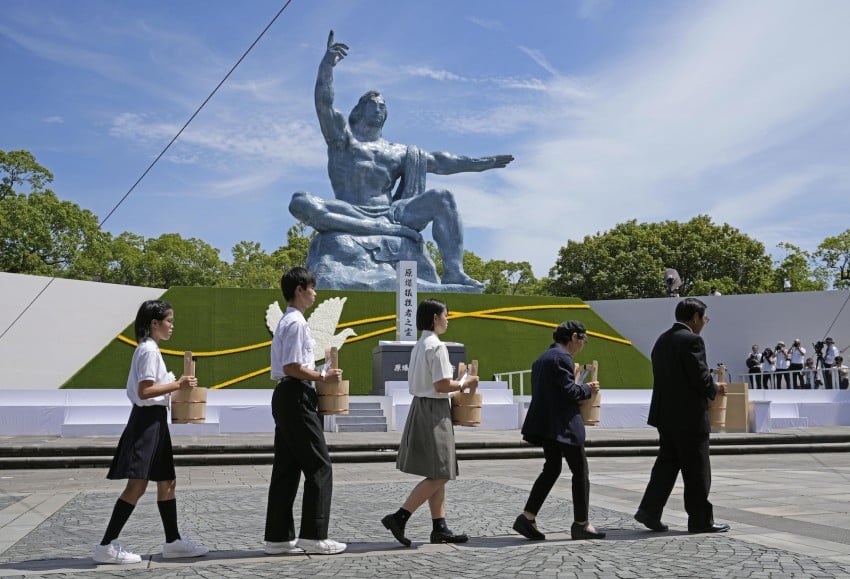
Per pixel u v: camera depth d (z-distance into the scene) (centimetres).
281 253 6144
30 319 2678
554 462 724
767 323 3216
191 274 5284
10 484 1227
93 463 1488
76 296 2777
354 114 3578
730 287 4578
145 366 648
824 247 4681
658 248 4756
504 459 1645
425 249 3406
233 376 2786
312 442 664
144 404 654
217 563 626
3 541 738
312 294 705
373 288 3170
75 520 859
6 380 2600
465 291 3281
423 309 724
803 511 859
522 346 3119
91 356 2761
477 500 985
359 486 1152
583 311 3300
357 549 682
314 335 2917
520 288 6050
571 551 657
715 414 805
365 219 3325
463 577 569
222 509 930
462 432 2002
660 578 558
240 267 5878
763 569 580
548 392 729
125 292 2880
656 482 759
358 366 2908
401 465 701
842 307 3097
